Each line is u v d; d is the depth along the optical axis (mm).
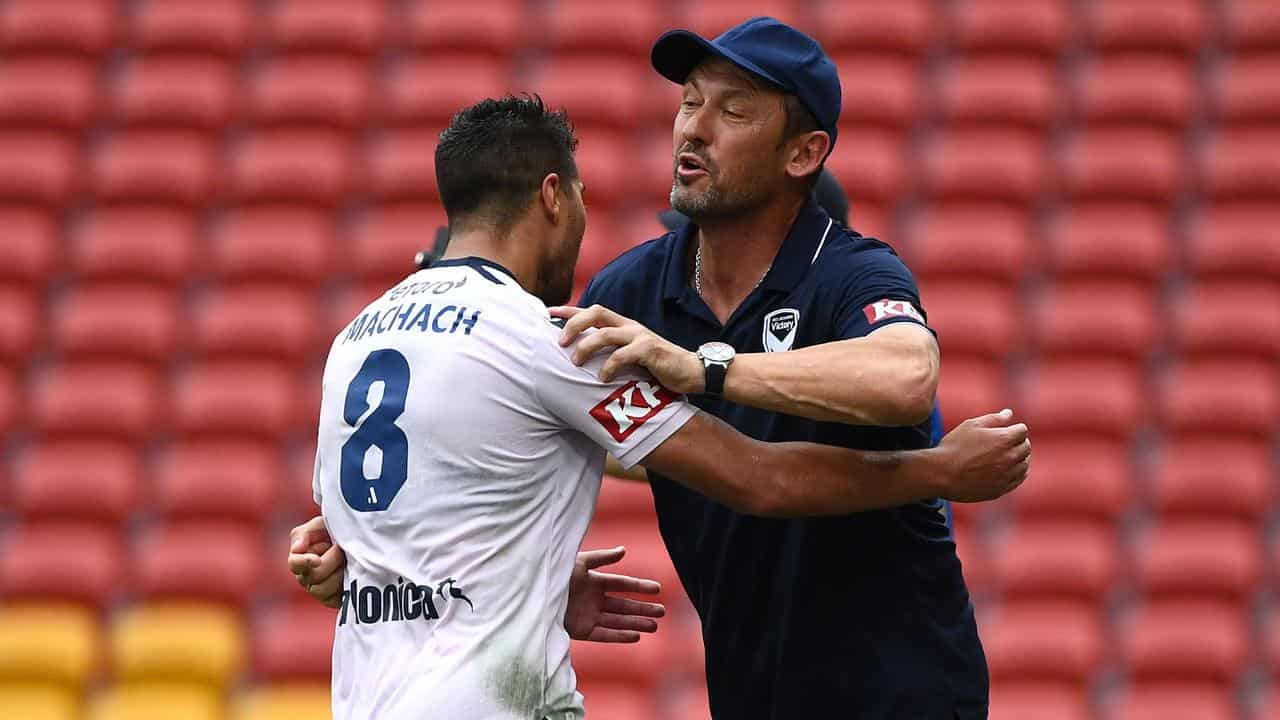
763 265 11133
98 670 30688
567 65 41500
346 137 40281
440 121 40438
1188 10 41656
